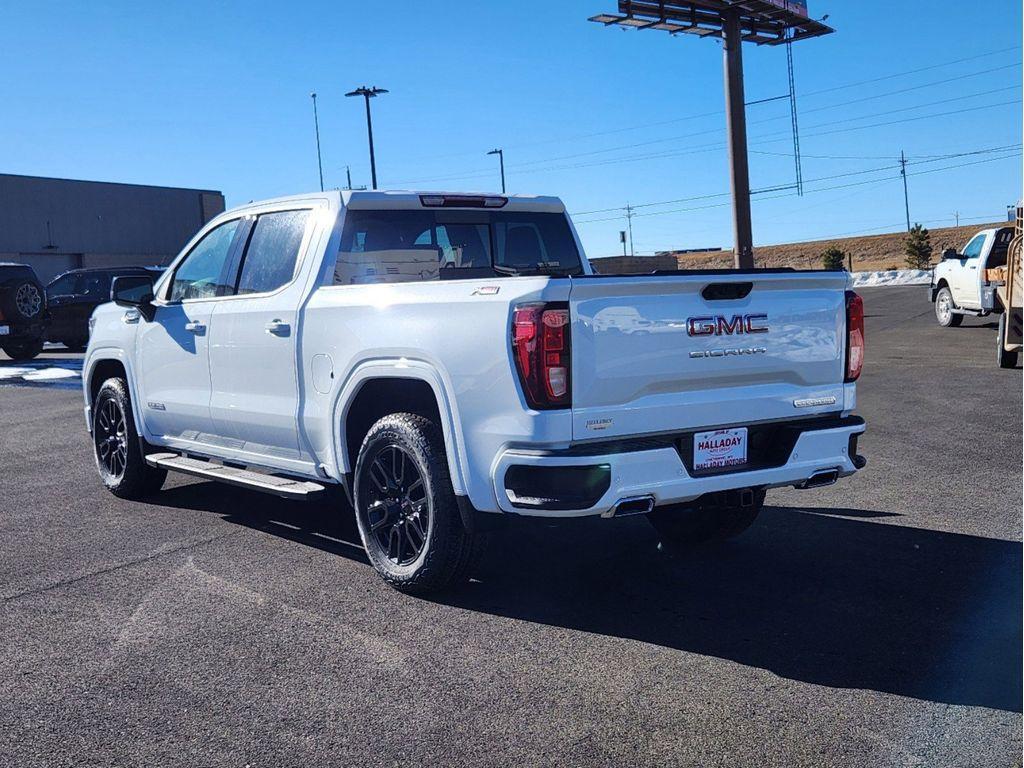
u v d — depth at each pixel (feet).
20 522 21.07
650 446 13.76
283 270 18.66
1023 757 10.24
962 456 25.79
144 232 208.54
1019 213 43.88
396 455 15.85
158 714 11.63
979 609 14.65
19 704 11.98
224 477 19.02
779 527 19.45
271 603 15.47
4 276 64.39
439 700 11.87
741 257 111.14
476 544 15.23
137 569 17.43
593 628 14.17
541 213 21.24
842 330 15.99
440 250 19.51
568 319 13.37
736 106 112.06
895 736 10.76
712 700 11.74
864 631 13.88
